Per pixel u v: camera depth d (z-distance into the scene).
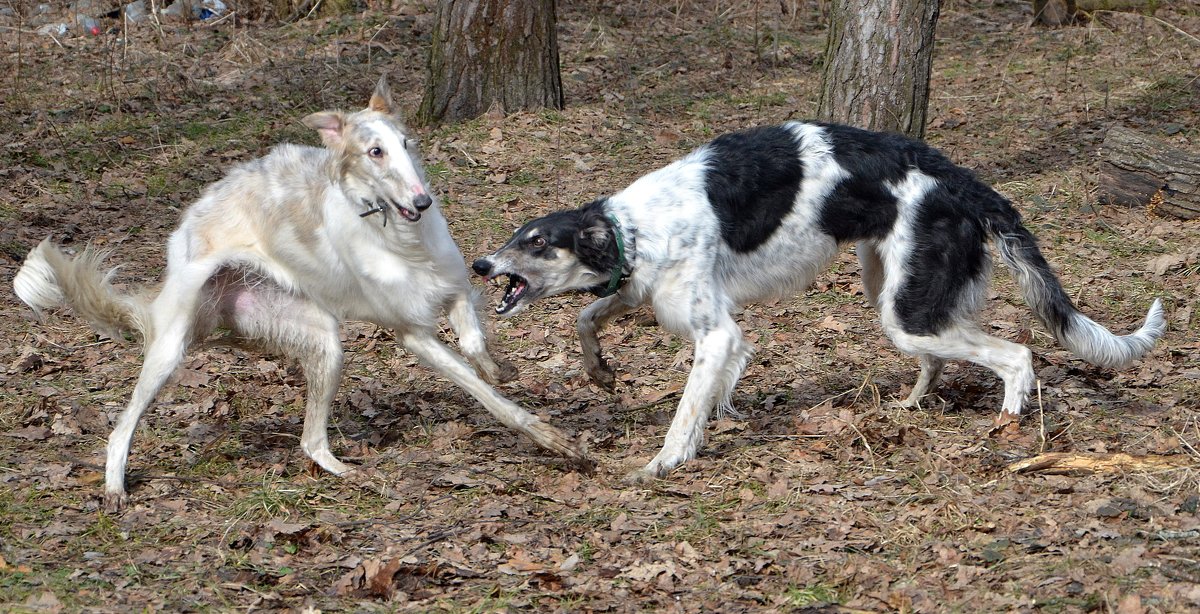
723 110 12.00
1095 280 7.82
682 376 6.62
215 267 5.12
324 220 5.02
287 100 12.39
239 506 4.93
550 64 11.62
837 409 5.93
